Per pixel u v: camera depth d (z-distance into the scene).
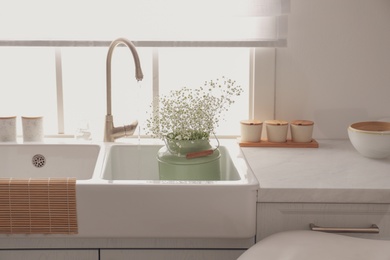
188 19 2.09
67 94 2.56
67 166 2.08
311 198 1.59
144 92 2.66
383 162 1.88
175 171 1.79
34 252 1.61
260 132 2.12
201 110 1.84
